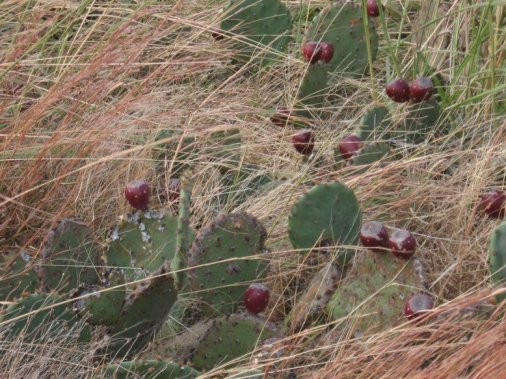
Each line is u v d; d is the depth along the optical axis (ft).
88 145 11.63
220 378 8.79
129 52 12.84
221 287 9.28
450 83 13.69
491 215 10.14
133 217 9.25
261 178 12.17
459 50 14.73
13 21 14.75
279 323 10.09
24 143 12.03
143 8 14.34
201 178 12.17
